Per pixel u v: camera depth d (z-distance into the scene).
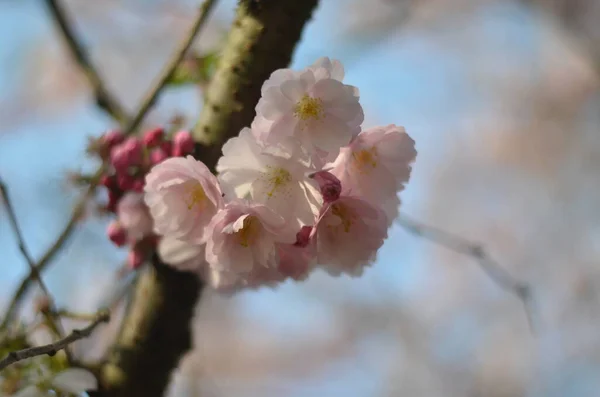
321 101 0.99
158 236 1.33
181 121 1.40
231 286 1.24
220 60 1.38
